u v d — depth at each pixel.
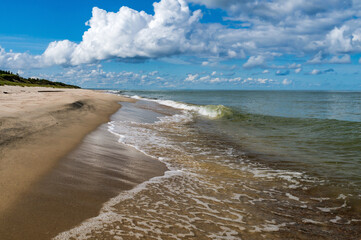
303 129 14.59
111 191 4.73
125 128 12.79
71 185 4.67
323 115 25.02
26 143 6.69
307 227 4.11
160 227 3.63
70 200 4.09
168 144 10.07
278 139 11.97
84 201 4.14
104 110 18.73
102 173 5.63
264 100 54.38
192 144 10.46
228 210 4.50
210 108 25.27
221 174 6.68
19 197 3.90
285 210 4.70
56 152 6.49
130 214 3.92
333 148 10.01
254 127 15.78
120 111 20.11
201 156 8.53
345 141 11.05
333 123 15.75
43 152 6.27
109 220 3.65
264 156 8.87
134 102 33.81
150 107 28.00
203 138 11.98
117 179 5.42
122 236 3.26
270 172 7.06
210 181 6.04
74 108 15.52
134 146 9.05
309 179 6.51
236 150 9.71
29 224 3.26
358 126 14.20
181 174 6.38
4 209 3.52
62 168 5.46
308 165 7.79
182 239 3.37
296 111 28.92
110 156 7.17
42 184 4.48
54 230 3.21
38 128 8.55
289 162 8.14
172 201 4.63
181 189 5.32
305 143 11.00
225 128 15.35
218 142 11.16
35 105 13.48
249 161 8.19
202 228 3.75
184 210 4.31
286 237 3.74
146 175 6.00
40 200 3.91
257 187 5.85
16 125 8.12
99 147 7.95
